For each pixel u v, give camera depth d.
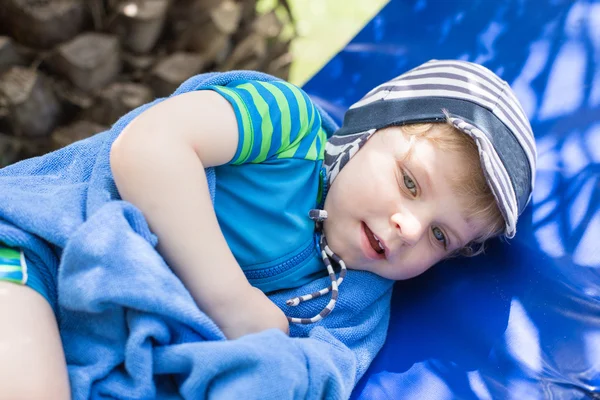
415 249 1.42
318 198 1.47
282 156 1.38
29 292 1.11
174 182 1.17
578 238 1.53
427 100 1.45
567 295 1.45
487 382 1.36
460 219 1.39
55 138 2.46
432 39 2.07
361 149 1.44
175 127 1.21
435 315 1.53
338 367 1.25
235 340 1.12
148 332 1.07
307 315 1.42
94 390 1.09
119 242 1.09
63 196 1.23
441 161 1.36
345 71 2.12
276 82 1.42
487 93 1.47
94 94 2.50
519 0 2.01
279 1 3.07
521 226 1.60
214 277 1.18
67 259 1.10
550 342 1.40
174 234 1.17
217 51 2.75
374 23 2.18
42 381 1.02
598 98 1.73
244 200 1.37
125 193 1.18
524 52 1.90
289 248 1.40
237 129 1.28
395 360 1.44
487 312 1.49
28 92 2.36
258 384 1.08
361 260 1.43
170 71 2.62
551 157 1.68
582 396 1.29
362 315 1.47
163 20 2.63
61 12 2.38
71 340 1.15
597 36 1.85
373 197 1.37
